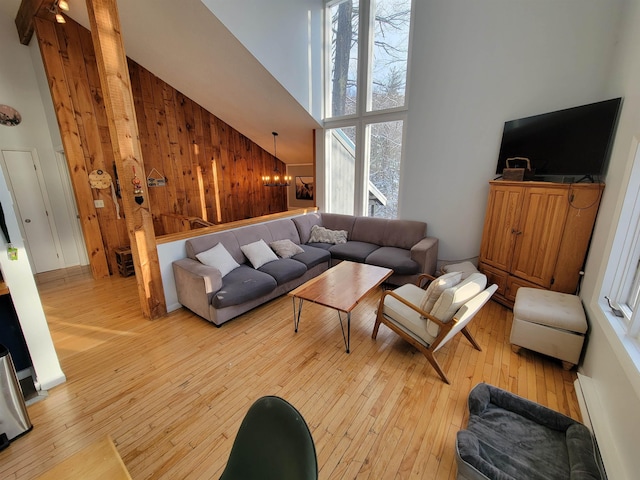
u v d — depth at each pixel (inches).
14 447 64.1
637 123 75.4
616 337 61.9
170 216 203.0
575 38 109.3
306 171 282.7
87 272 175.3
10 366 63.8
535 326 89.0
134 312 124.1
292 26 157.1
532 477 52.6
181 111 212.4
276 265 137.0
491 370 87.8
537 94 120.7
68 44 147.5
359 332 108.8
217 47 139.9
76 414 72.4
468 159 144.2
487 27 127.6
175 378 84.7
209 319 111.0
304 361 92.1
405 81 159.2
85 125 156.3
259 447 34.5
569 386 80.8
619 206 73.7
